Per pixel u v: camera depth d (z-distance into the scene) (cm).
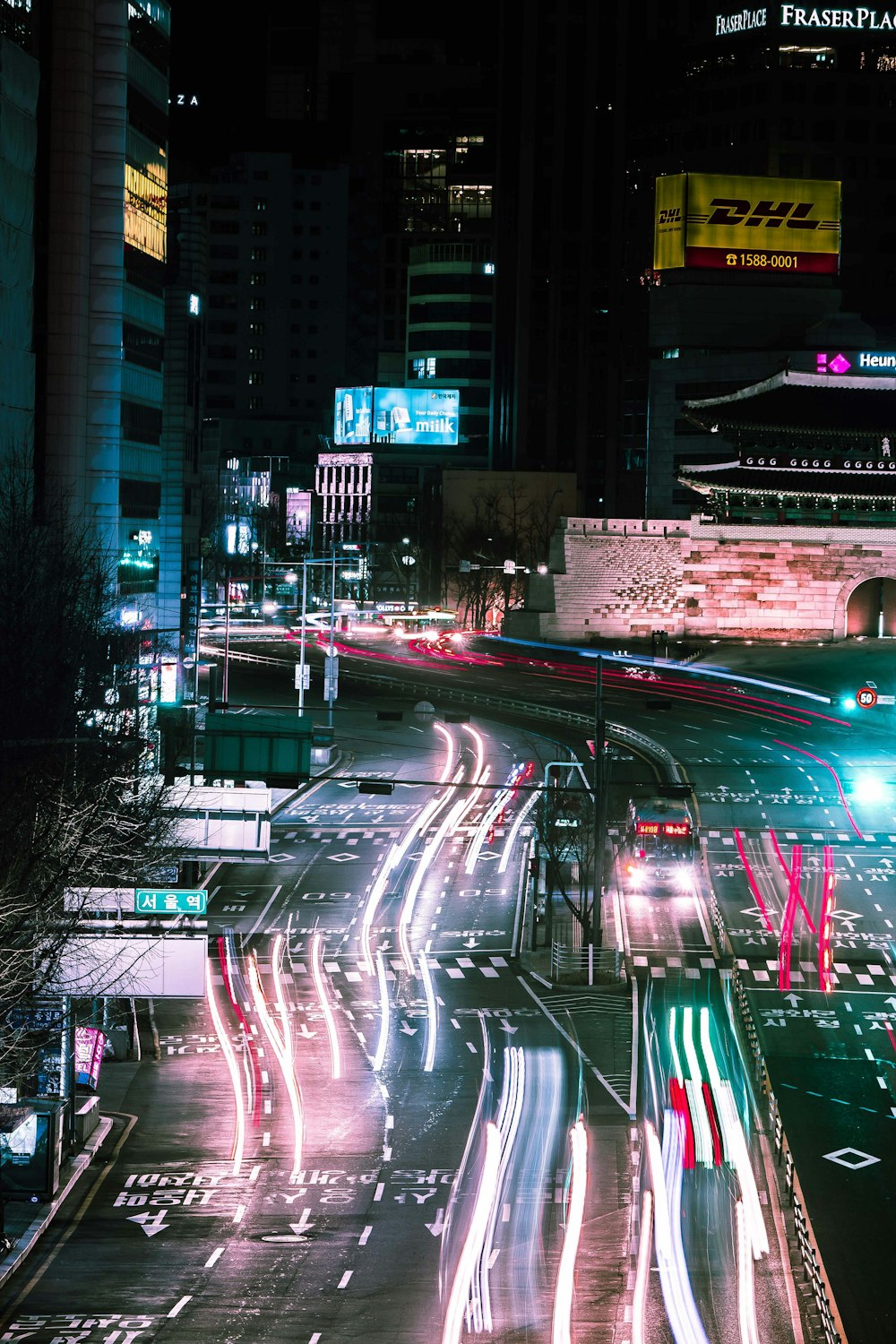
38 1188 4319
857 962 7094
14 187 8475
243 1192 4450
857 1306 3594
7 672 5506
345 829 9812
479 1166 4644
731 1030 6119
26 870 4769
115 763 6178
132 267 9819
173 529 11362
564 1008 6400
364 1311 3591
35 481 8906
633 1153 4741
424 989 6675
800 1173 4550
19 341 8581
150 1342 3425
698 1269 3825
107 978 4894
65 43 9219
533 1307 3591
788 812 10181
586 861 7944
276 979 6812
